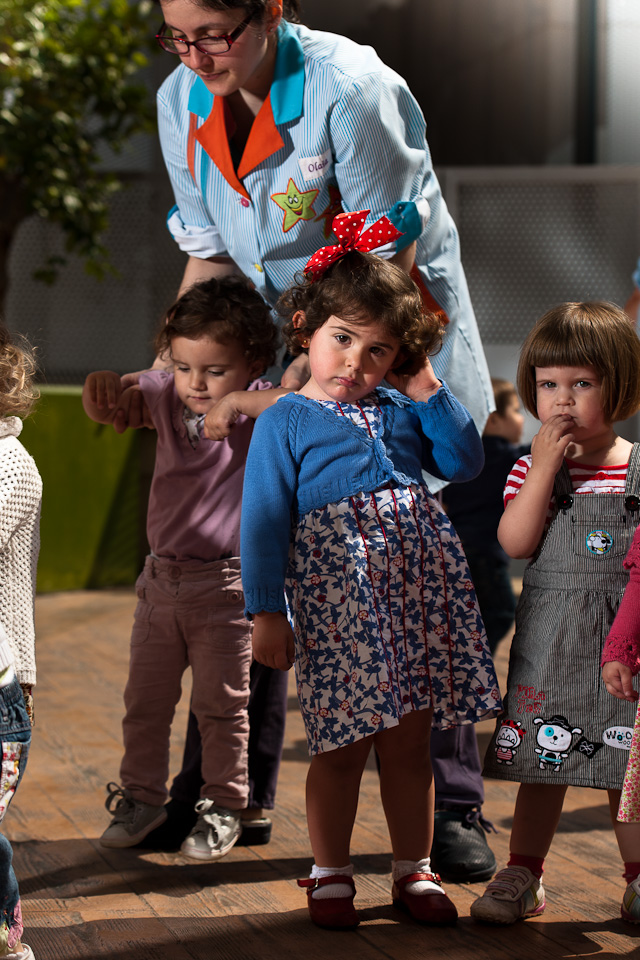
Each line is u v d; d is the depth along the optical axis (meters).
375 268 3.26
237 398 3.57
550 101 12.67
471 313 4.16
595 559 3.30
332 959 3.12
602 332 3.31
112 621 9.44
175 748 5.57
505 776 3.33
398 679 3.23
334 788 3.34
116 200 13.62
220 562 3.96
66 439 10.84
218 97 3.72
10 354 3.01
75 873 3.82
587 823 4.43
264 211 3.78
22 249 13.59
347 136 3.52
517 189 11.52
